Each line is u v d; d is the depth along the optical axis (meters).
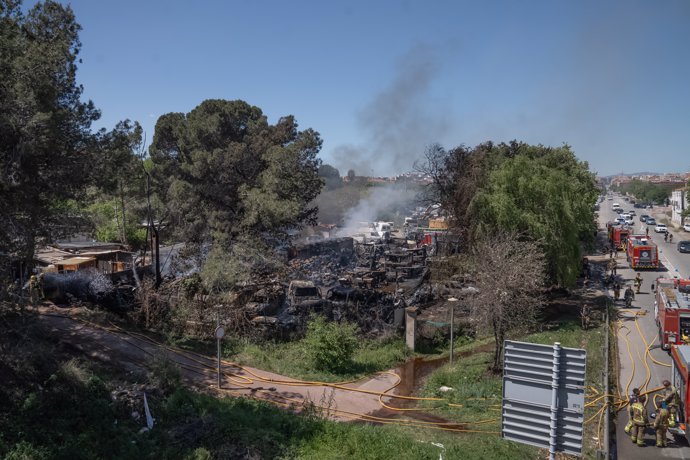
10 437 11.03
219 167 31.84
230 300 24.12
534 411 7.89
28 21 17.88
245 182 32.19
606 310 28.56
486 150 37.97
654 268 47.00
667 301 23.50
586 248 42.00
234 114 36.31
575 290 37.91
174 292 25.03
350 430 13.43
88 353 17.20
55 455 10.69
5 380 12.84
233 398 15.79
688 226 83.50
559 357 7.67
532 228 28.52
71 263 29.62
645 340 24.97
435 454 12.20
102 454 11.21
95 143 17.91
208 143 35.00
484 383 18.58
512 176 30.02
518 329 20.45
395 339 24.61
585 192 44.16
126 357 17.69
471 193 31.16
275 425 13.52
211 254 27.12
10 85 14.86
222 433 12.62
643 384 18.84
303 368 19.91
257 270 28.19
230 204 32.09
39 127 14.41
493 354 22.56
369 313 25.81
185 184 30.80
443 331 25.44
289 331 23.47
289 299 27.56
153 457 11.36
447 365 21.64
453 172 35.16
